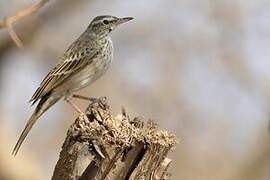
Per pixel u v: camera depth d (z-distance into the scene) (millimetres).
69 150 9852
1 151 16844
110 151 9789
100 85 17500
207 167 17328
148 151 9812
